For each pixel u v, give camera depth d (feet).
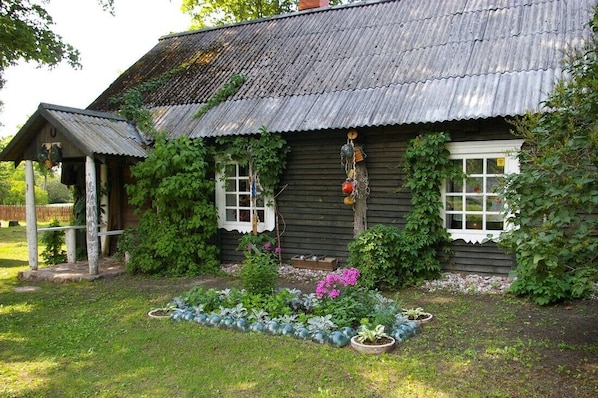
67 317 22.31
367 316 19.12
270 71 36.63
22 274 31.68
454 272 27.86
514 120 24.97
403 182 28.78
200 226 32.45
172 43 47.85
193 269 31.86
